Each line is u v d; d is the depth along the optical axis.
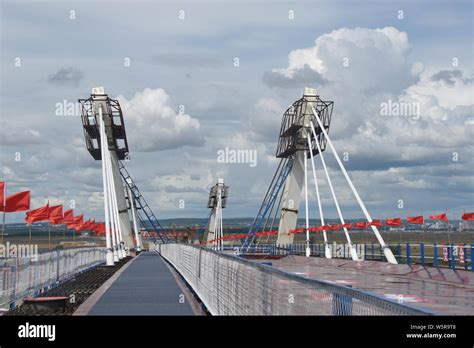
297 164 76.62
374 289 28.80
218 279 16.78
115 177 85.38
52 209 48.31
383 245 46.00
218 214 116.31
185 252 33.06
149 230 132.62
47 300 20.20
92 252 49.62
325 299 8.08
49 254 27.89
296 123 72.44
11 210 30.56
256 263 11.75
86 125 76.81
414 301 23.23
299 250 71.88
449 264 38.16
